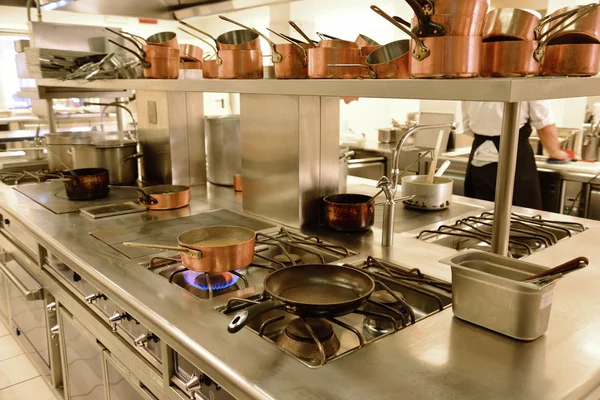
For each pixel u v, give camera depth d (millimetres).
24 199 2451
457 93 1018
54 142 2994
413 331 1131
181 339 1130
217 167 2803
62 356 2098
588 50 1164
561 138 3846
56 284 1965
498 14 1114
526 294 1045
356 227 1862
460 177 3881
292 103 1871
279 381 949
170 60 2072
